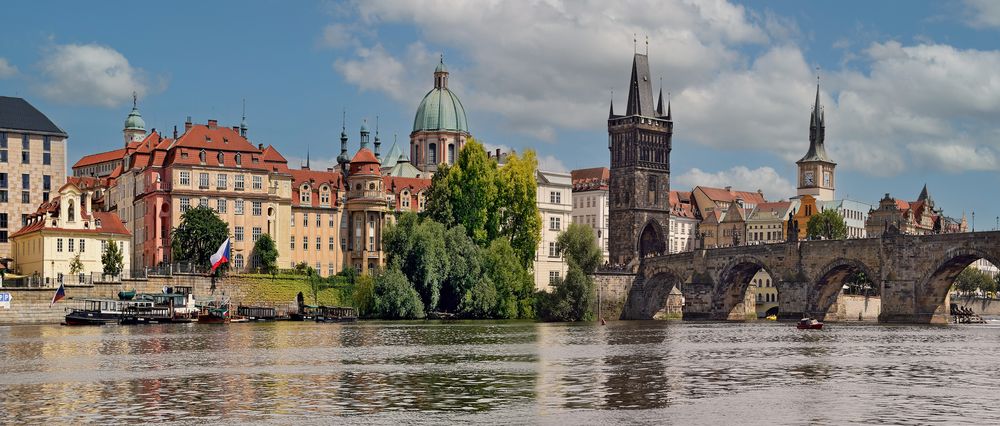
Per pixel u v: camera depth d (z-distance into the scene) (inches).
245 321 7411.4
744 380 3417.8
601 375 3528.5
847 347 5019.7
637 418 2628.0
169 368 3686.0
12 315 6909.5
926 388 3233.3
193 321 7214.6
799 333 6525.6
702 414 2687.0
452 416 2645.2
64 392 3038.9
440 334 5826.8
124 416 2630.4
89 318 6860.2
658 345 5064.0
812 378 3496.6
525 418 2620.6
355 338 5359.3
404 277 7859.3
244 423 2536.9
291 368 3695.9
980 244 7637.8
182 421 2564.0
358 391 3080.7
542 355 4323.3
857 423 2573.8
